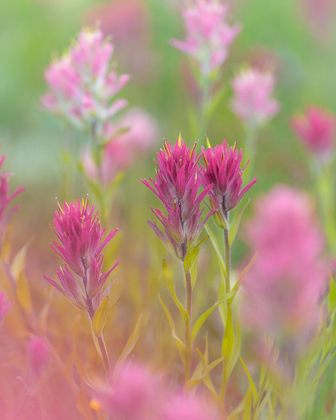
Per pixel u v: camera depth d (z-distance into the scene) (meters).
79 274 0.79
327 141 1.11
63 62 1.01
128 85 1.97
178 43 1.05
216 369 1.00
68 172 1.06
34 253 1.31
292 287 0.83
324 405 0.89
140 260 1.22
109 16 1.91
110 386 0.80
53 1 2.49
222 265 0.83
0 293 0.83
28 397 0.85
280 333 0.83
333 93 1.97
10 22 2.45
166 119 1.85
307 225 0.86
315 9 2.17
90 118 0.99
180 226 0.80
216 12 1.05
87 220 0.79
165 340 0.98
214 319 1.05
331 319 0.86
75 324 0.86
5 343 0.91
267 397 0.84
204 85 1.06
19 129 1.79
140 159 1.43
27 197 1.50
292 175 1.53
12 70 2.11
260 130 1.68
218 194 0.81
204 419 0.75
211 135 1.75
